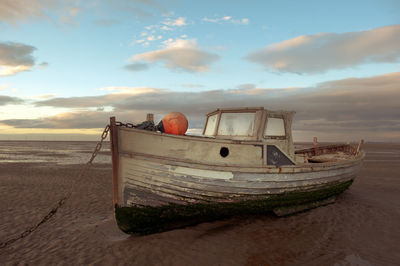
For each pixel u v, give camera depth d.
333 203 9.02
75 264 4.89
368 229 6.57
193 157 6.10
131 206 6.00
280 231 6.40
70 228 6.85
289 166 6.88
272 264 4.84
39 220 7.46
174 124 6.34
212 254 5.23
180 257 5.11
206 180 6.18
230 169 6.25
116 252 5.38
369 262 4.91
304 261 4.95
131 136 5.95
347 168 9.12
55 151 37.94
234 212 6.87
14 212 8.14
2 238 6.18
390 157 27.83
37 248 5.62
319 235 6.17
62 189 11.49
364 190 11.42
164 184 6.06
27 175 15.02
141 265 4.83
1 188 11.42
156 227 6.40
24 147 52.34
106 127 6.04
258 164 6.59
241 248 5.48
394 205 8.85
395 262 4.92
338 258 5.06
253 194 6.64
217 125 7.79
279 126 7.50
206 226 6.75
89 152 35.62
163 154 5.97
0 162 21.95
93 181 13.43
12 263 4.96
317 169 7.58
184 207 6.31
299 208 7.79
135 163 5.95
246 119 7.35
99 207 8.85
